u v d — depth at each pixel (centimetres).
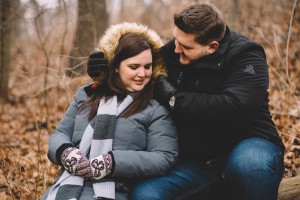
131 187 275
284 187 300
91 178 262
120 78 288
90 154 271
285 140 414
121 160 261
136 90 284
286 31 811
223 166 281
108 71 289
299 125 410
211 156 281
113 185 264
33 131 608
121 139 275
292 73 580
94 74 286
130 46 277
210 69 275
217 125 271
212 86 276
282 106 467
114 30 289
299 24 845
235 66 271
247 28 820
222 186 281
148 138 278
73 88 569
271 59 665
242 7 962
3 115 709
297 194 296
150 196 254
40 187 369
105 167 260
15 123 657
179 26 266
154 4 1293
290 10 927
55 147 279
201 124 271
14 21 778
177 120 285
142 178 268
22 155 474
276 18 905
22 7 726
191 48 269
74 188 261
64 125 298
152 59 291
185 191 267
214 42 270
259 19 873
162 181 264
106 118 276
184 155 286
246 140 270
